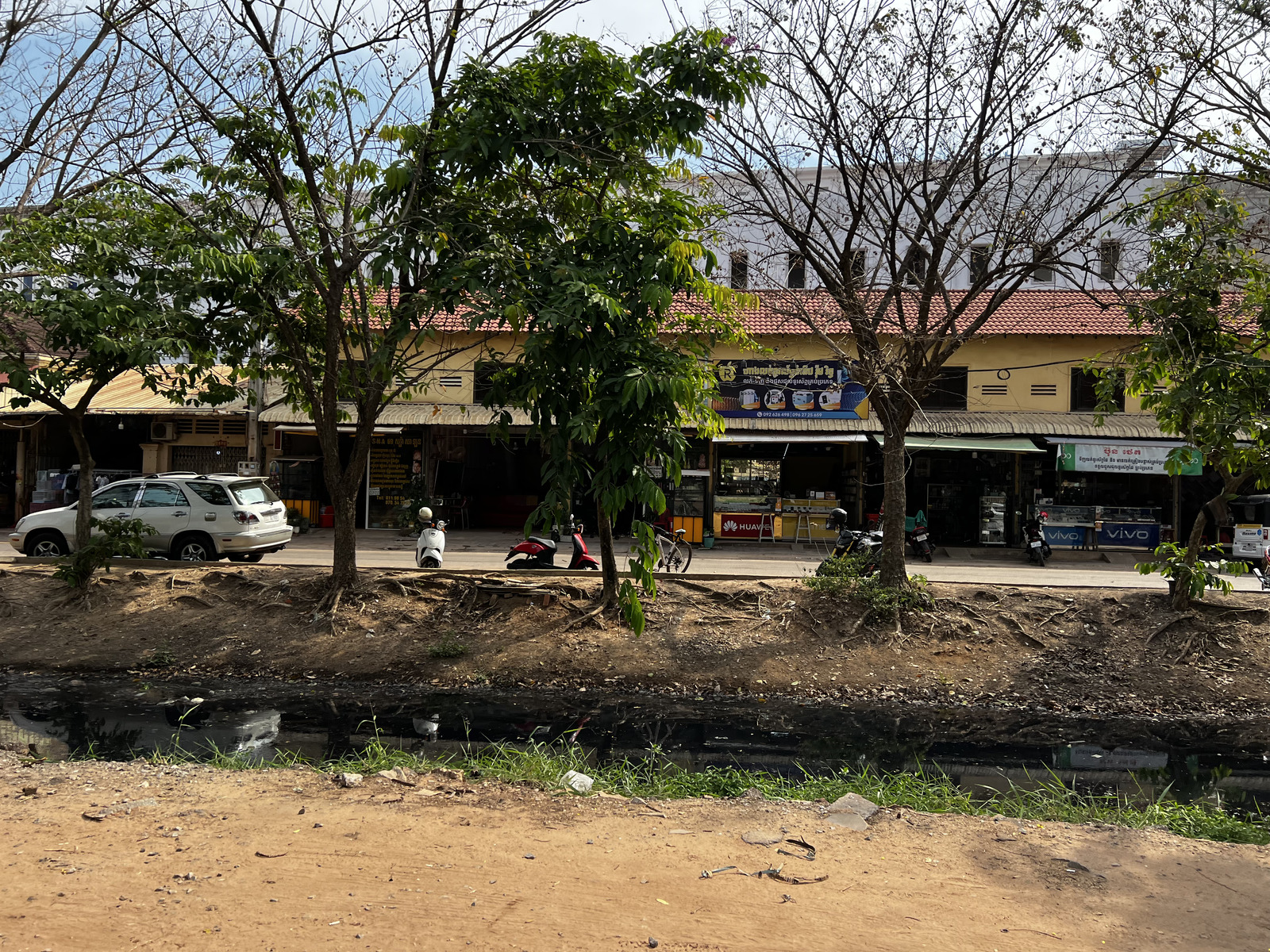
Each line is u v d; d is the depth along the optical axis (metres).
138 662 10.97
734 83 9.38
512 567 13.71
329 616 11.72
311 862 4.12
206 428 25.19
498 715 9.25
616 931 3.49
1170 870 4.35
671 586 12.51
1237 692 10.20
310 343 12.13
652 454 7.57
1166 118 10.16
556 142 9.07
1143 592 12.23
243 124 9.71
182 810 4.89
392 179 9.60
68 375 11.87
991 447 20.91
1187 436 10.47
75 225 10.63
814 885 4.04
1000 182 11.88
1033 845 4.69
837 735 8.84
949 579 16.88
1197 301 9.93
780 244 14.60
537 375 8.33
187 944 3.28
